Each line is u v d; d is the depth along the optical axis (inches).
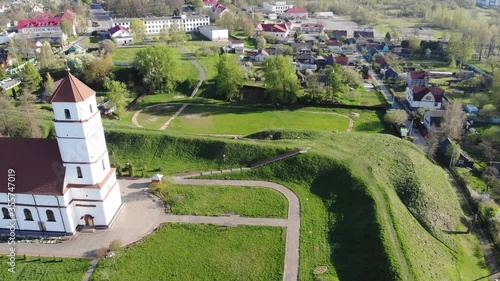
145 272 2519.7
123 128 4315.9
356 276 2490.2
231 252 2689.5
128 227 2915.8
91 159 2694.4
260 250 2704.2
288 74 5807.1
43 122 4458.7
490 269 2785.4
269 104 5920.3
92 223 2891.2
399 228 2802.7
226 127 5083.7
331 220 2987.2
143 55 6348.4
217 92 6092.5
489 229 3117.6
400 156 3786.9
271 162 3668.8
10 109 4613.7
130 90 6333.7
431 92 5748.0
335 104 5826.8
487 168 3909.9
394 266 2448.3
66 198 2731.3
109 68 6560.0
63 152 2669.8
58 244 2753.4
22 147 2785.4
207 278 2491.4
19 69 7150.6
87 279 2460.6
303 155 3622.0
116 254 2640.3
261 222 2974.9
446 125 4633.4
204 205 3171.8
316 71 7386.8
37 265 2564.0
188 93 6299.2
